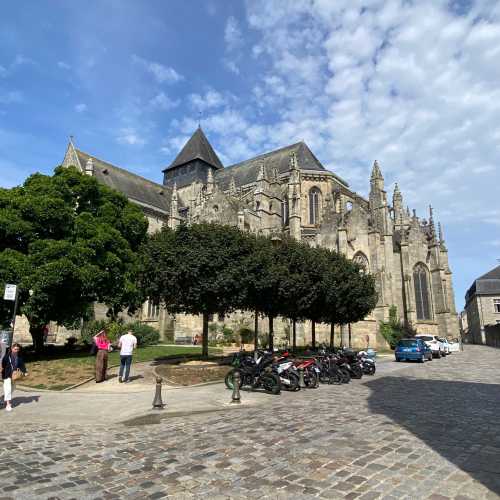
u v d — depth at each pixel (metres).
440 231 64.19
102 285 27.78
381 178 56.50
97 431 10.43
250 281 23.86
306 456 7.81
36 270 24.38
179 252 23.77
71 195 30.27
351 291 33.31
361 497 5.86
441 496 5.89
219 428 10.38
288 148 70.25
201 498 5.93
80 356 27.77
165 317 52.09
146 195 65.25
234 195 58.28
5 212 26.02
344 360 20.83
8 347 13.59
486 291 84.25
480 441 8.86
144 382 18.83
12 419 11.92
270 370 16.70
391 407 13.06
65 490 6.30
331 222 54.06
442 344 41.88
